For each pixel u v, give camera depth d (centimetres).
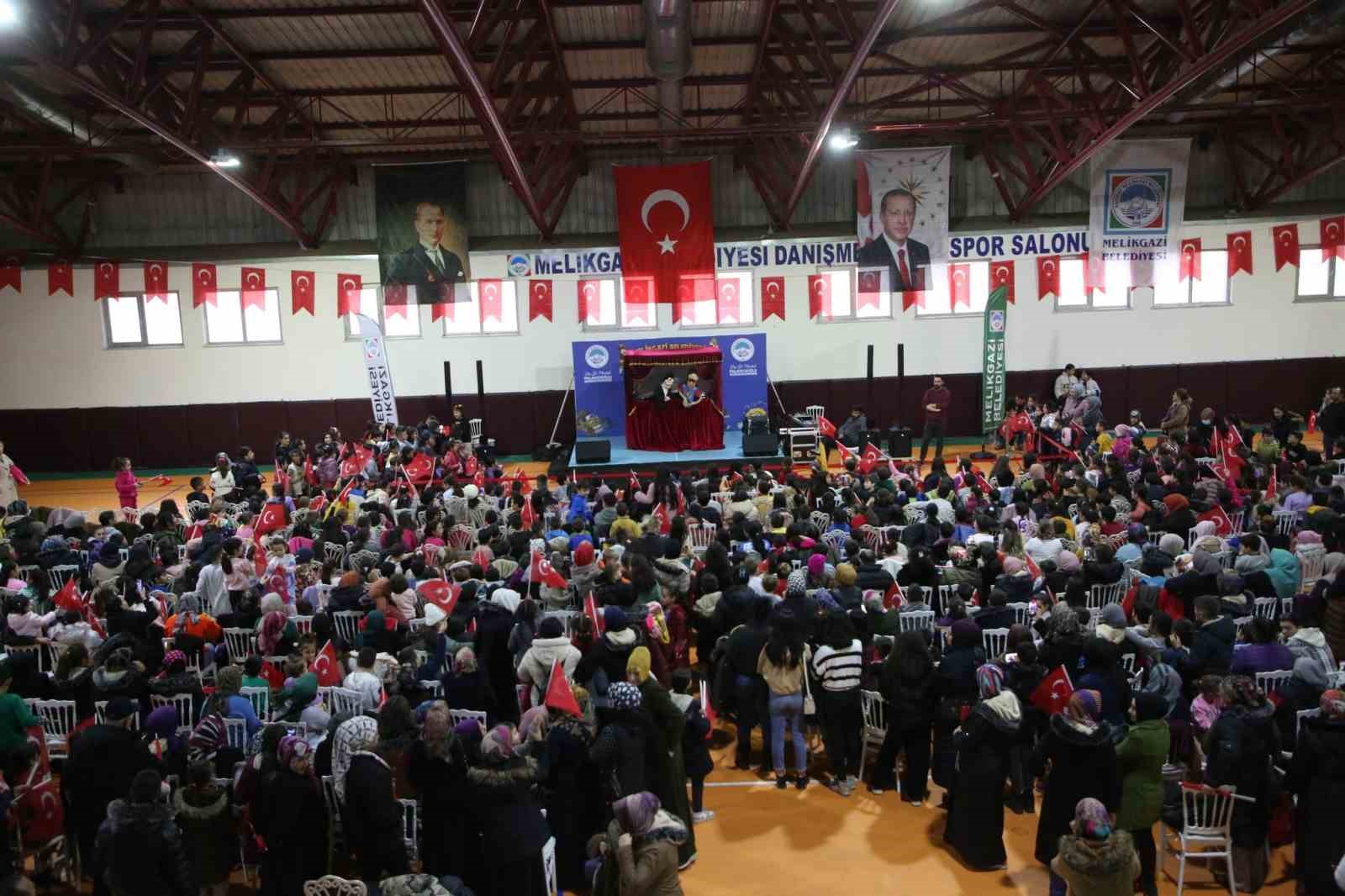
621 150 2573
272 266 2595
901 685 855
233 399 2736
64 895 763
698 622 1068
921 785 873
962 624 825
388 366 2412
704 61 1927
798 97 1962
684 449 2514
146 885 585
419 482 1981
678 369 2494
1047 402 2727
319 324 2706
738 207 2628
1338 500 1344
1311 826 693
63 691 868
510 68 1688
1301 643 840
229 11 1585
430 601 954
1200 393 2748
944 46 1925
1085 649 792
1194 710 786
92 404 2727
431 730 646
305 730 758
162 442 2747
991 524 1275
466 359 2719
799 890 751
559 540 1183
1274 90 2278
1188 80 1559
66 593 1018
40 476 2728
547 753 722
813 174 2602
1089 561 1075
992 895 739
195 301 2023
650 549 1109
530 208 2217
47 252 2528
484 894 652
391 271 2311
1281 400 2747
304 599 1112
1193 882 754
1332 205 2578
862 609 939
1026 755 842
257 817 666
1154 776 695
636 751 703
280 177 2306
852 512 1410
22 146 1908
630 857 544
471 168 2598
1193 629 869
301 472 2072
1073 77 2117
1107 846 572
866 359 2733
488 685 834
